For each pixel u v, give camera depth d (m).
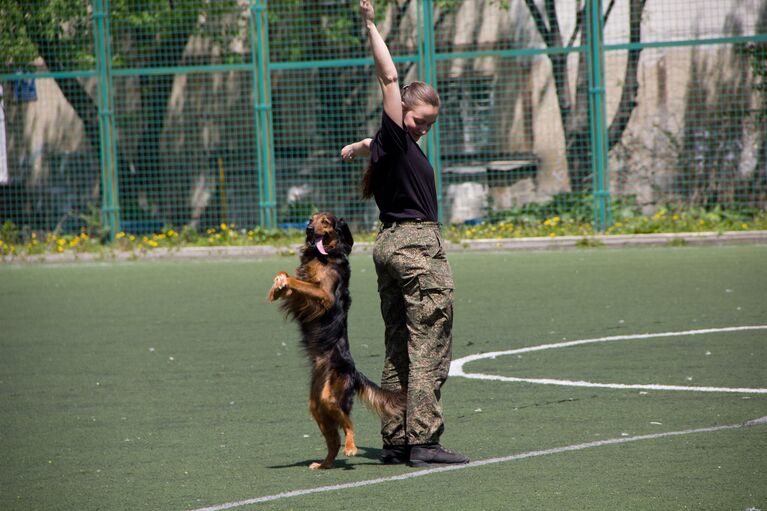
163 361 13.66
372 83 32.16
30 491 7.99
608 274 20.98
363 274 22.52
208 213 33.72
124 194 33.41
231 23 32.03
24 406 11.25
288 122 32.34
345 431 8.54
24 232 30.72
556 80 32.03
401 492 7.61
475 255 25.56
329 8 31.92
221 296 19.94
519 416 10.06
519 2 32.19
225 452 9.09
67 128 33.50
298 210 31.02
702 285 18.92
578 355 13.10
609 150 32.16
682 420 9.61
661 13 32.25
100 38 28.81
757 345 13.24
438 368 8.52
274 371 12.76
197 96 33.94
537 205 29.20
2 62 30.66
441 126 32.53
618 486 7.53
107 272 24.73
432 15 27.55
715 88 31.98
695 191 30.17
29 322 17.45
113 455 9.05
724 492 7.29
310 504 7.38
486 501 7.28
